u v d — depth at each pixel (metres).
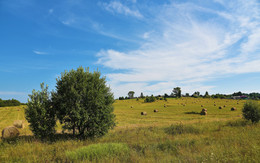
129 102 105.38
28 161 7.08
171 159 6.42
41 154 8.36
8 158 7.82
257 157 5.88
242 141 8.73
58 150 8.73
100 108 14.16
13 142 11.26
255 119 18.53
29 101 13.07
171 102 91.31
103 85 15.16
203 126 17.47
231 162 5.73
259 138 9.27
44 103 13.33
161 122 26.50
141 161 6.35
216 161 5.71
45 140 11.95
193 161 5.94
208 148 7.74
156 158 6.81
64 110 13.58
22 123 26.61
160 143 9.59
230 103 75.38
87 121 13.48
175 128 15.93
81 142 11.11
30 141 11.25
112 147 8.41
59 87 14.04
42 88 13.73
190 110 51.69
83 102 13.65
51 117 13.61
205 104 72.69
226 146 7.86
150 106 74.25
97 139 12.82
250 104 19.22
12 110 62.12
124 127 20.22
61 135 14.30
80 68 14.93
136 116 39.19
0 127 24.50
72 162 6.89
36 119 12.53
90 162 6.42
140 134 14.11
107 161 6.52
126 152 7.91
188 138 10.93
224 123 19.78
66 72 14.51
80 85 13.88
